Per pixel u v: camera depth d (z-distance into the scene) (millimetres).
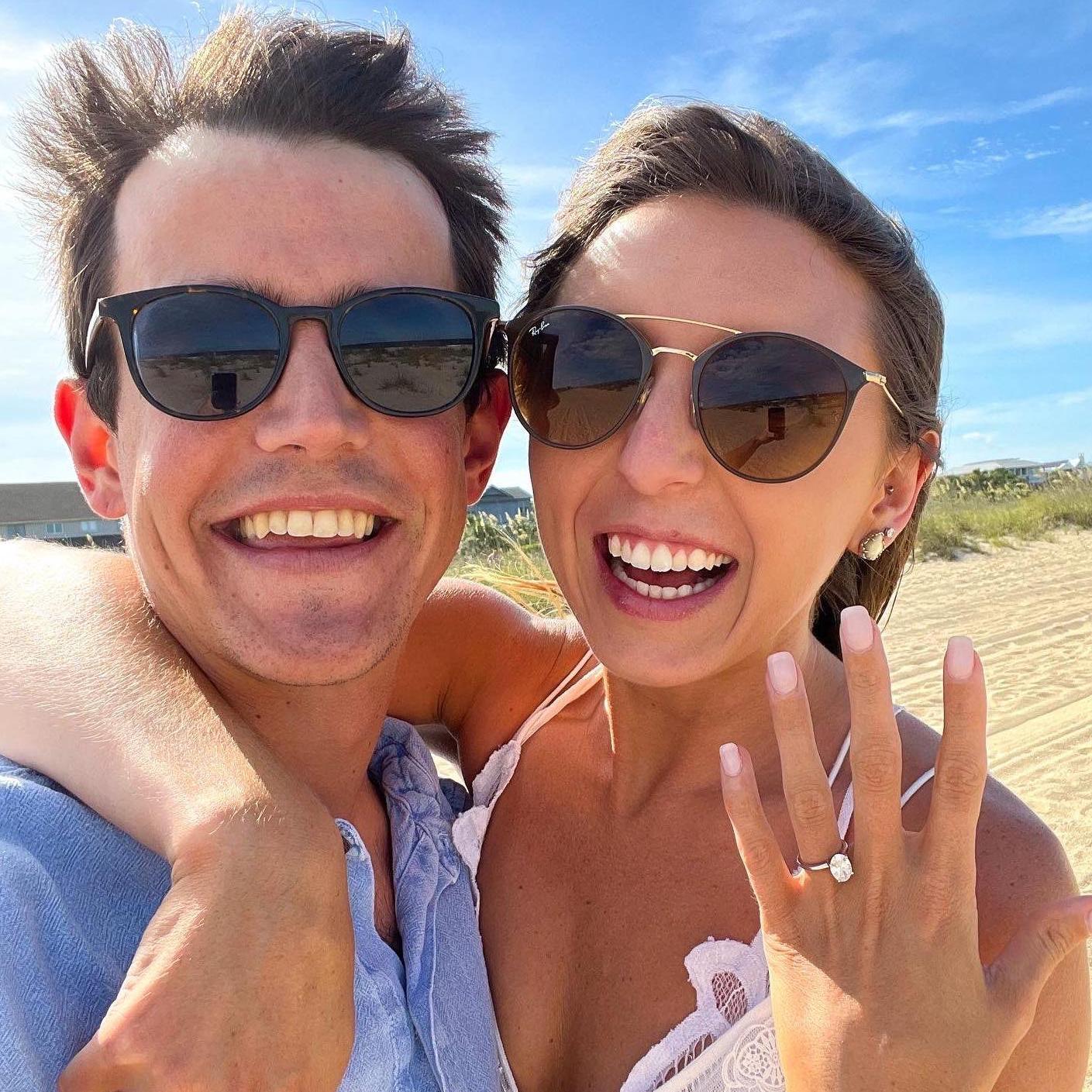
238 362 334
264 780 296
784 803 390
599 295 375
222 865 271
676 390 359
